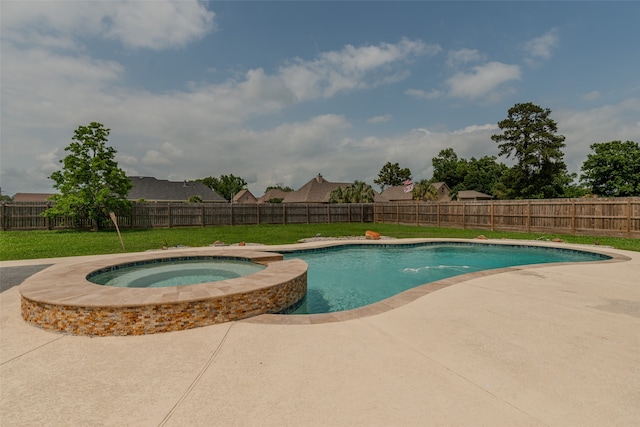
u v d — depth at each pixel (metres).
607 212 14.61
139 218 21.05
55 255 10.77
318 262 11.22
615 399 2.60
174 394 2.76
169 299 4.46
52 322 4.43
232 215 24.00
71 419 2.42
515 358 3.36
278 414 2.45
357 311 4.99
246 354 3.56
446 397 2.65
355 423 2.32
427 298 5.64
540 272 7.71
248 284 5.44
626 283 6.61
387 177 67.06
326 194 41.81
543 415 2.40
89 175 18.81
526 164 31.66
